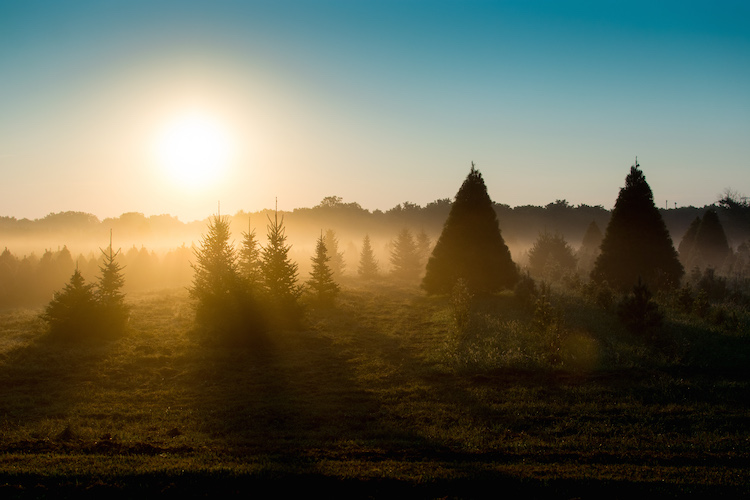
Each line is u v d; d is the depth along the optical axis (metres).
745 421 11.01
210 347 17.47
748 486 7.87
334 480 8.04
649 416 11.33
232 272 20.44
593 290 24.41
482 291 26.45
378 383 13.98
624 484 7.95
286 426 11.02
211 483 7.89
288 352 17.12
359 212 114.75
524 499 7.57
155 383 13.98
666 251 26.48
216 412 11.80
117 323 18.80
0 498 7.31
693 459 9.08
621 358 15.59
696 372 14.39
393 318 23.17
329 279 25.92
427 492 7.76
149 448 9.51
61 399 12.62
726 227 75.69
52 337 17.97
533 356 15.54
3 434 10.20
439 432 10.60
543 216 111.88
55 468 8.30
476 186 27.70
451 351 16.61
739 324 18.52
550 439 10.21
